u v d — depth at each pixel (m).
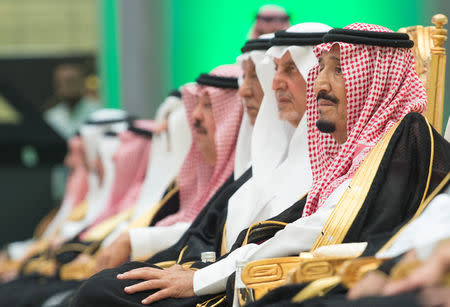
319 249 5.05
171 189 9.76
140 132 12.43
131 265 6.22
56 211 16.11
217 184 8.48
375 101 6.01
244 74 7.84
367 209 5.45
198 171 9.08
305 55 6.95
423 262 3.84
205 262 6.73
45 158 20.67
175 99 10.46
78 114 22.03
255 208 6.93
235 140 8.41
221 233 7.35
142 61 18.14
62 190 20.34
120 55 18.31
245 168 7.98
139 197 10.88
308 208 6.09
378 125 5.95
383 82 6.05
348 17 15.76
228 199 7.72
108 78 19.47
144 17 18.12
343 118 6.21
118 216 11.55
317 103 6.30
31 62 24.06
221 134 8.41
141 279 6.03
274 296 4.65
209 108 8.69
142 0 18.11
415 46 6.96
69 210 15.06
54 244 13.17
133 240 8.39
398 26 15.42
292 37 7.00
